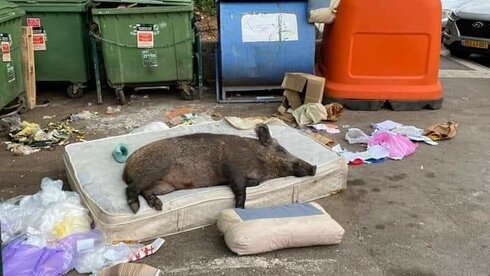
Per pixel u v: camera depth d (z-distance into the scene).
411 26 5.46
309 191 3.62
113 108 5.67
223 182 3.42
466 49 8.64
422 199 3.74
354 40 5.51
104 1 5.54
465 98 6.23
